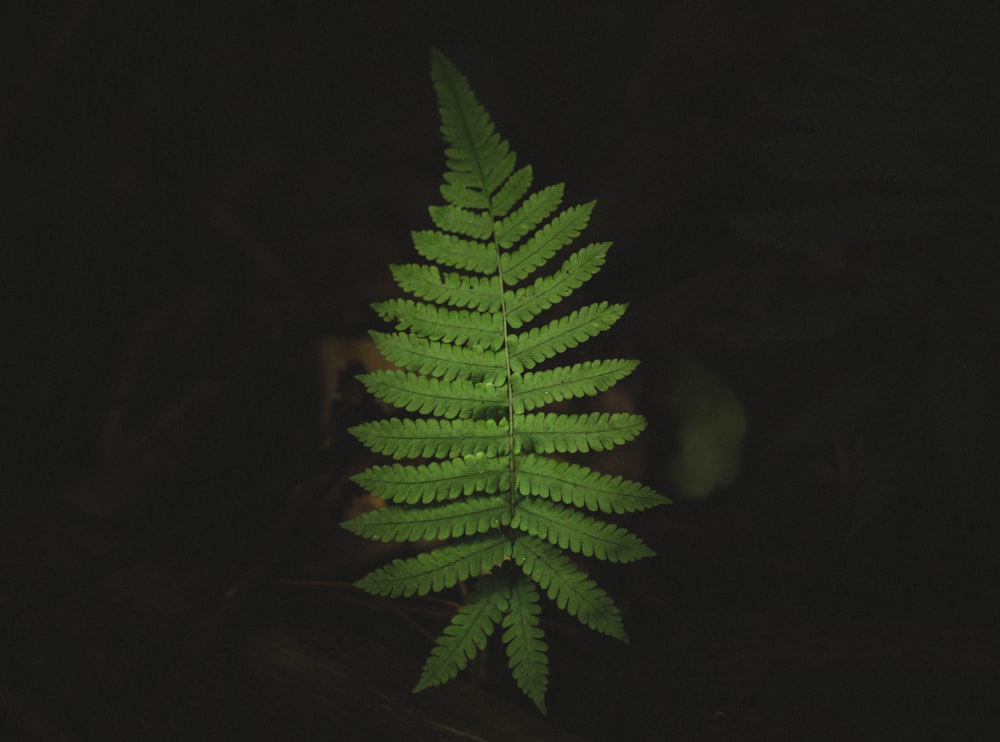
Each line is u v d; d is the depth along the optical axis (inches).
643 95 43.2
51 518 35.1
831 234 32.3
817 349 38.8
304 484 36.3
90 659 33.5
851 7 34.0
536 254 29.5
